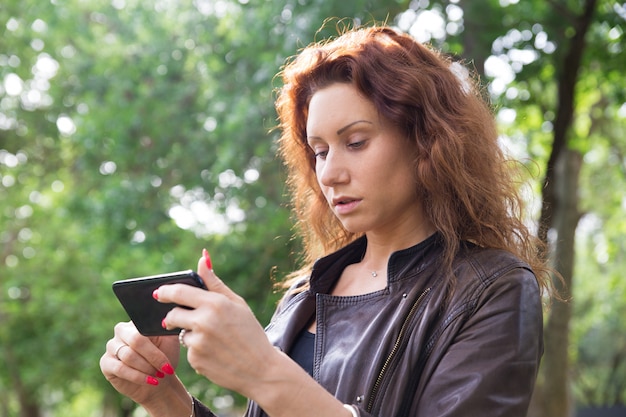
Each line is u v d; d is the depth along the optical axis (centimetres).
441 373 178
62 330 1491
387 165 200
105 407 2150
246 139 979
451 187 204
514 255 195
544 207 448
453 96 211
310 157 246
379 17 786
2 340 1602
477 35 818
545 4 862
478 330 181
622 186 1669
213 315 155
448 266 193
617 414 2166
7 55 1321
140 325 185
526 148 1088
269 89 903
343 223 204
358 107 199
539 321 186
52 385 1727
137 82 1206
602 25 909
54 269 1597
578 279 2189
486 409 172
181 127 1153
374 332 193
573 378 2494
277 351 161
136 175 1176
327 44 226
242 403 1139
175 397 218
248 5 916
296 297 226
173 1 1209
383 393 185
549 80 917
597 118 1288
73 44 1325
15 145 1475
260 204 1040
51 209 1612
